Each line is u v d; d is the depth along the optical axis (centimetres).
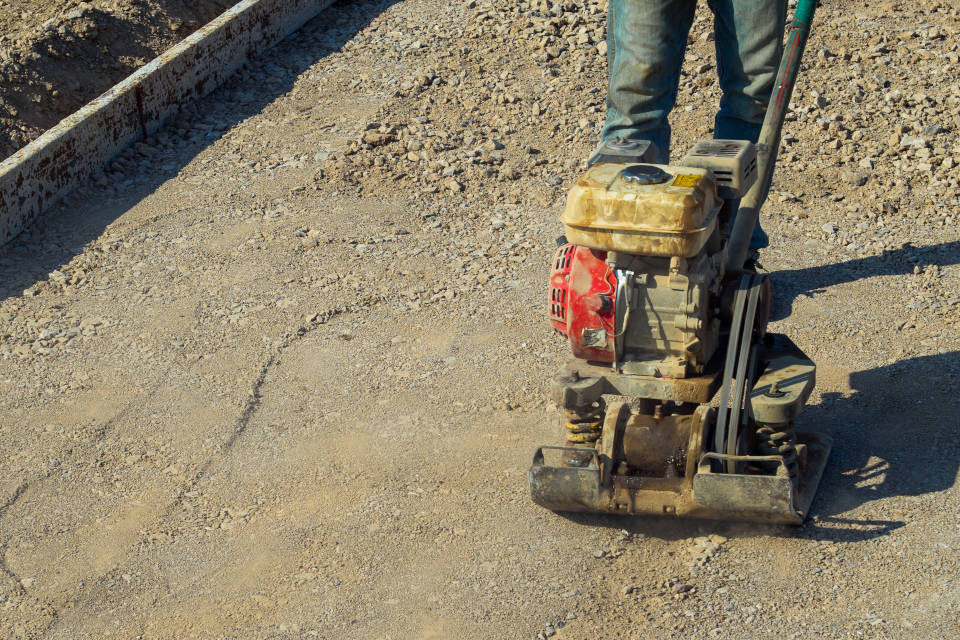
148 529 563
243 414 656
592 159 530
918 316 703
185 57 1070
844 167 895
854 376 646
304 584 516
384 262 821
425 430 630
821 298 735
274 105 1084
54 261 847
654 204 461
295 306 770
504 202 897
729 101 668
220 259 838
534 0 1209
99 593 519
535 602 494
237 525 562
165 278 816
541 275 789
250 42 1165
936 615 463
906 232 808
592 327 505
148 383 691
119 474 608
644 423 523
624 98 624
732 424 502
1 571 537
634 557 518
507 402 649
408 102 1055
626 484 512
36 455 626
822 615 471
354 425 639
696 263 489
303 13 1245
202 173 973
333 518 561
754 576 497
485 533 542
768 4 621
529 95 1043
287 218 892
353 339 729
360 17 1260
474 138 988
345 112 1056
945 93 971
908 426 593
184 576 528
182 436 638
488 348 707
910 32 1073
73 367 711
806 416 612
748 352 505
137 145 1016
